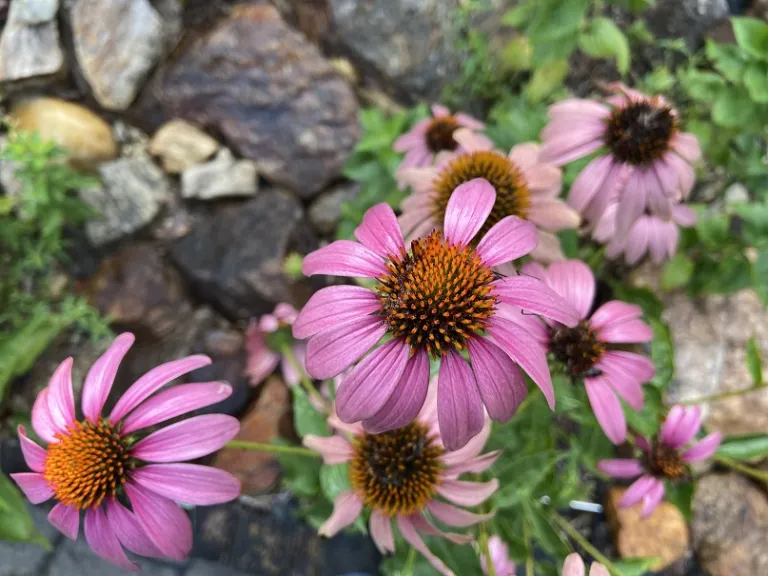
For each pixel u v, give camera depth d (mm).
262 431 359
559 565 247
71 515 179
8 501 272
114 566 317
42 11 323
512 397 154
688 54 389
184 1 375
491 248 172
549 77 352
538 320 212
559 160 250
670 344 257
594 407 209
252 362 366
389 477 199
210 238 393
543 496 262
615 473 266
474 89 412
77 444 178
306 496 309
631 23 408
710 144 349
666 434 257
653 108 249
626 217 253
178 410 174
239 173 399
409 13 388
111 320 368
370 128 351
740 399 355
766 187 347
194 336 388
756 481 364
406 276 164
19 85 339
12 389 357
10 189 360
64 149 332
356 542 355
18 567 304
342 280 409
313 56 391
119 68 354
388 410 155
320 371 157
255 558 347
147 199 389
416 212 249
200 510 357
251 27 379
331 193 411
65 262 384
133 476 175
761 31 293
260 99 383
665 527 344
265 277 383
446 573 195
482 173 235
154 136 385
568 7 322
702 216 343
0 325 362
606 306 223
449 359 158
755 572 338
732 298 369
